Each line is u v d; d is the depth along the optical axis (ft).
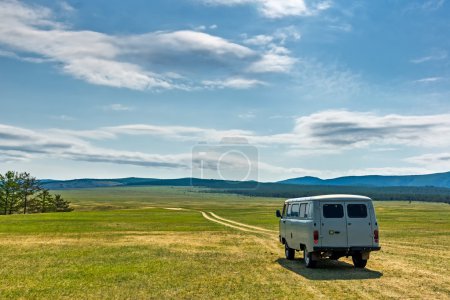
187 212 366.84
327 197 66.80
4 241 116.37
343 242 65.57
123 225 190.90
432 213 342.23
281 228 84.07
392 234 141.69
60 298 46.83
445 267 68.18
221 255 85.25
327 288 50.60
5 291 50.60
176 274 61.72
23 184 385.09
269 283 54.13
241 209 461.78
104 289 51.31
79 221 219.41
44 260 77.97
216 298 45.80
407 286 51.65
